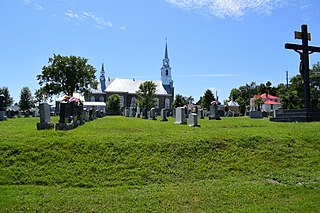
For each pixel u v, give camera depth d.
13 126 16.97
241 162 9.90
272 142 11.53
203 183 8.06
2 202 6.25
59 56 66.50
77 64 66.81
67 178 8.12
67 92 68.00
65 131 12.83
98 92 95.69
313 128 14.01
